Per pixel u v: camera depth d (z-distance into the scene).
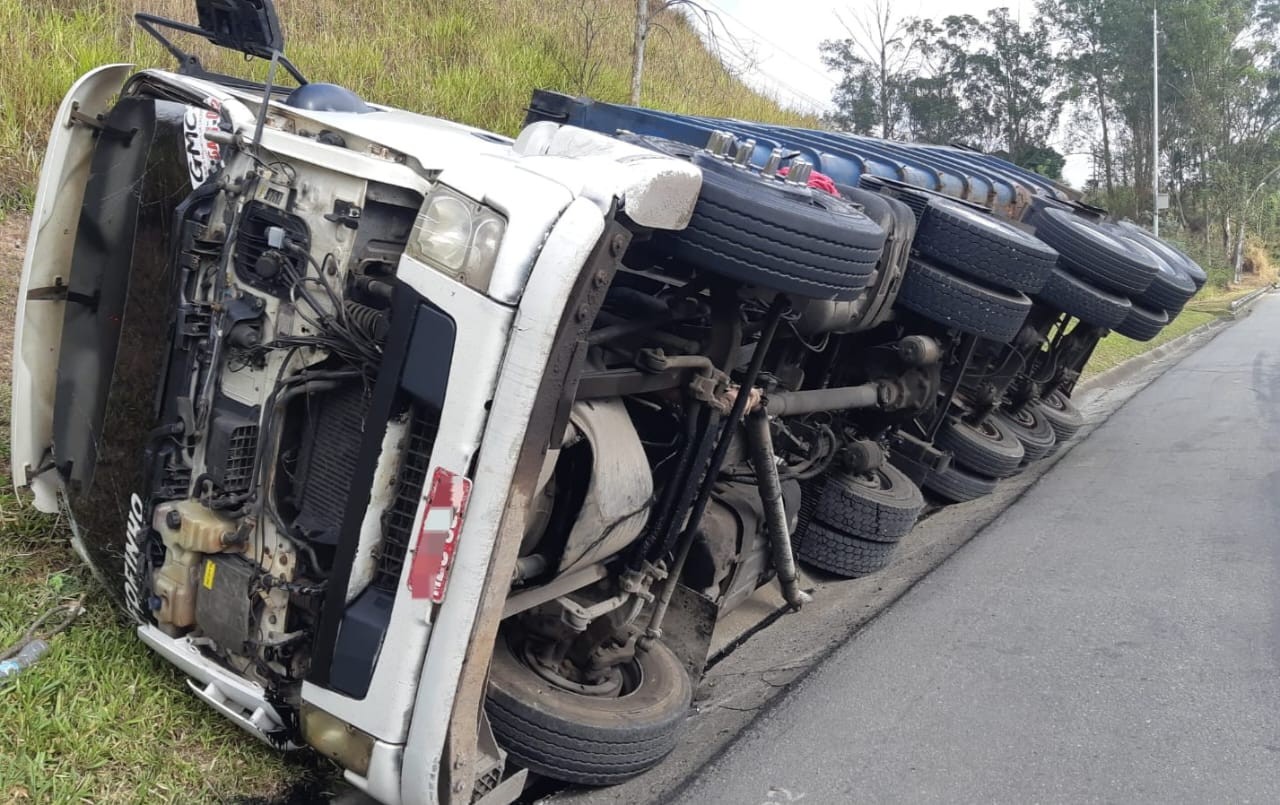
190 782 2.96
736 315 3.64
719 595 4.39
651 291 4.02
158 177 3.22
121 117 3.44
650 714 3.47
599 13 15.94
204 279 3.04
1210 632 5.04
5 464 4.31
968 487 7.65
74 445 3.48
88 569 3.73
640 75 11.70
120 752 2.97
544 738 3.23
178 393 3.05
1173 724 4.12
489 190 2.60
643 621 3.78
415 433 2.69
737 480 4.51
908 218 5.17
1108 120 54.19
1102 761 3.83
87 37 7.98
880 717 4.12
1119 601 5.44
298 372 2.89
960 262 5.39
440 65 11.31
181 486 3.06
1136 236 10.24
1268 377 14.87
